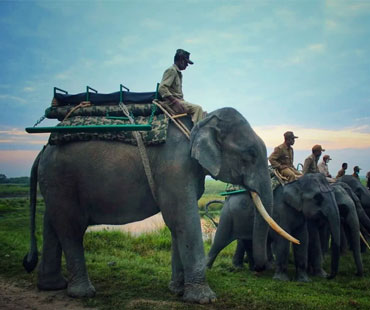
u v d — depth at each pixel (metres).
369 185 14.13
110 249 8.95
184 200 4.66
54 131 4.81
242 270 7.27
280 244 6.64
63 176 4.98
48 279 5.21
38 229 12.15
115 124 4.95
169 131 4.92
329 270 7.48
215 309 4.40
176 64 5.37
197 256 4.64
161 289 5.24
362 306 4.63
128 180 4.87
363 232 8.54
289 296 5.06
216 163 4.66
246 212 7.00
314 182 6.64
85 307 4.52
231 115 4.90
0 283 5.47
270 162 7.32
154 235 10.76
